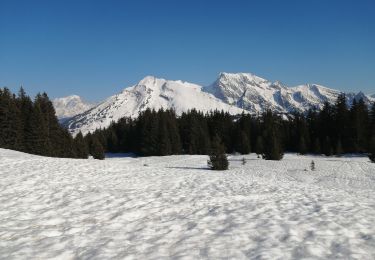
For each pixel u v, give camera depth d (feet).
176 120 386.52
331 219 32.81
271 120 345.72
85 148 299.99
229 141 334.65
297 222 31.73
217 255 23.50
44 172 65.77
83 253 24.25
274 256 22.97
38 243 26.40
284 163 173.78
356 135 280.92
